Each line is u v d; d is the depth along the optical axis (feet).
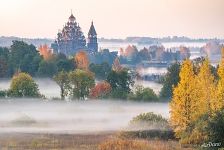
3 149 646.74
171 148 618.44
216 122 498.69
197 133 627.46
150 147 626.64
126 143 643.45
